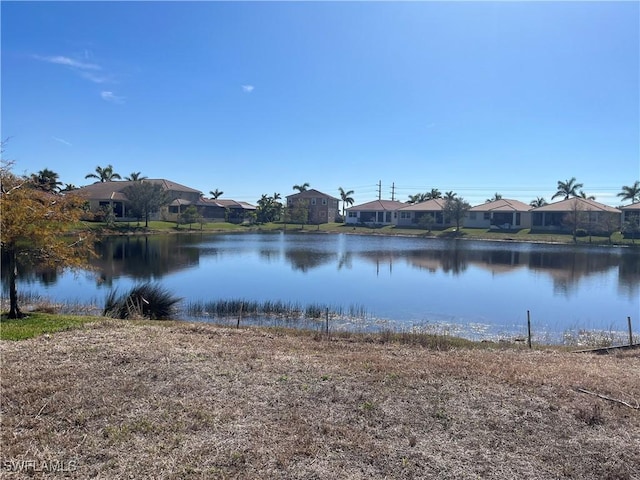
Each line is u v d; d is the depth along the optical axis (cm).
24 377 697
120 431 522
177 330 1141
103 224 5400
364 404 621
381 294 2070
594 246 4516
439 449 503
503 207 6244
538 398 661
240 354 871
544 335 1387
